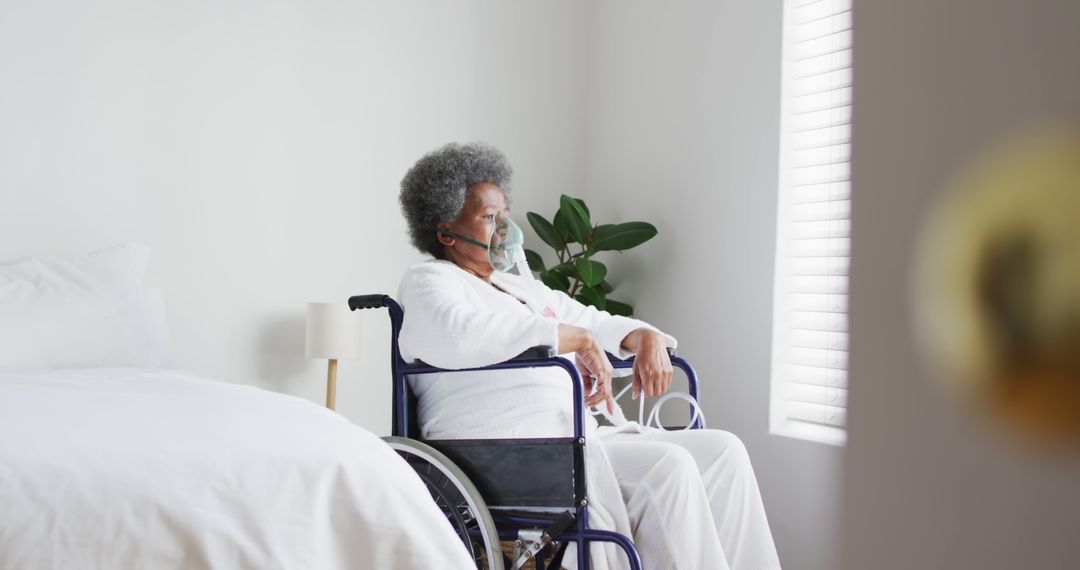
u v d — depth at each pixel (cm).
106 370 191
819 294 267
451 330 163
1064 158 8
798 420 272
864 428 10
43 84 273
